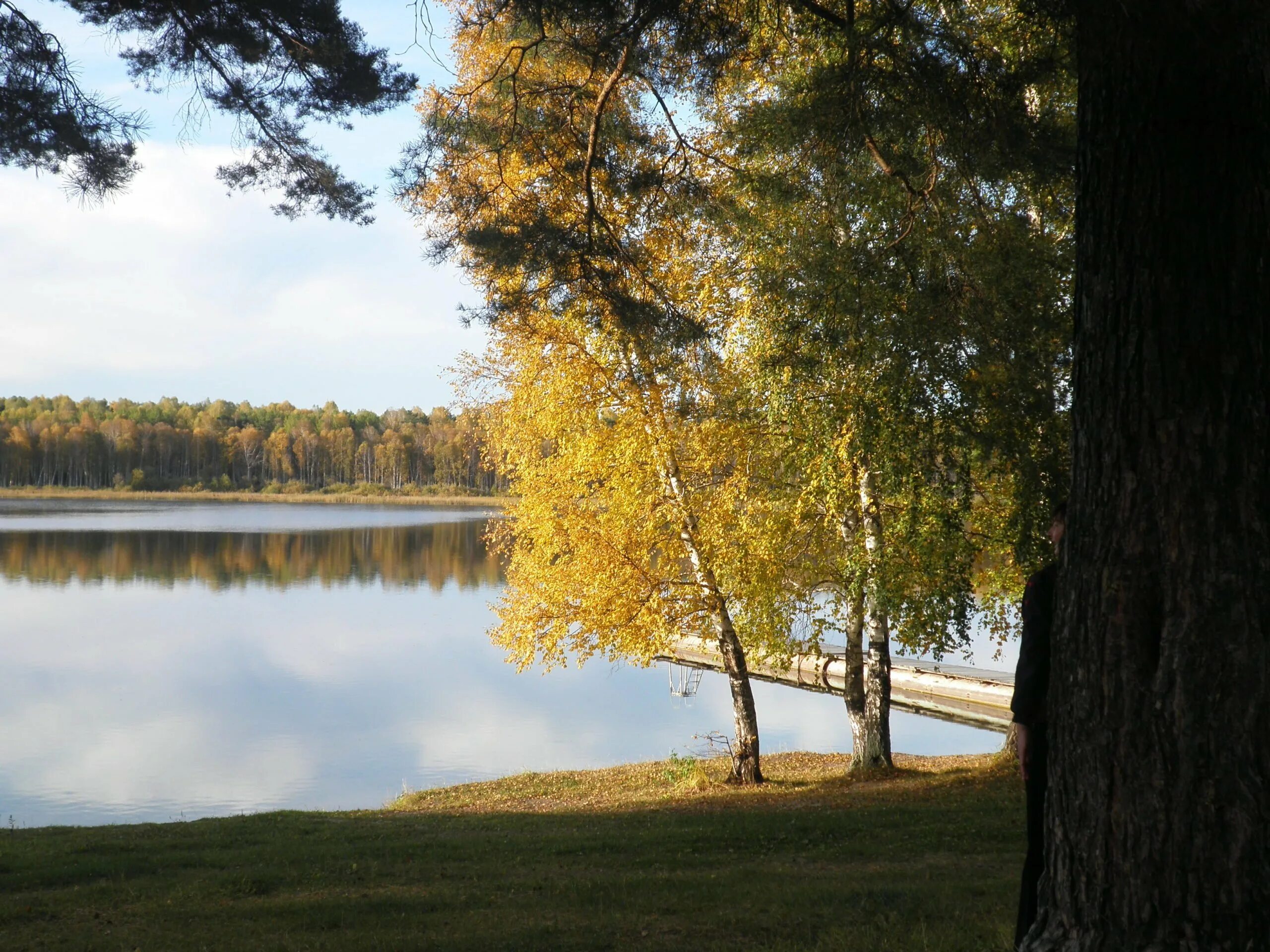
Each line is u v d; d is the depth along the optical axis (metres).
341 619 41.91
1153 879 3.30
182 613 42.94
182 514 120.62
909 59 7.70
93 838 11.64
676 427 15.20
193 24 7.82
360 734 23.45
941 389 11.01
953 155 8.75
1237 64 3.34
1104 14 3.54
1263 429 3.31
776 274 11.80
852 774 16.67
